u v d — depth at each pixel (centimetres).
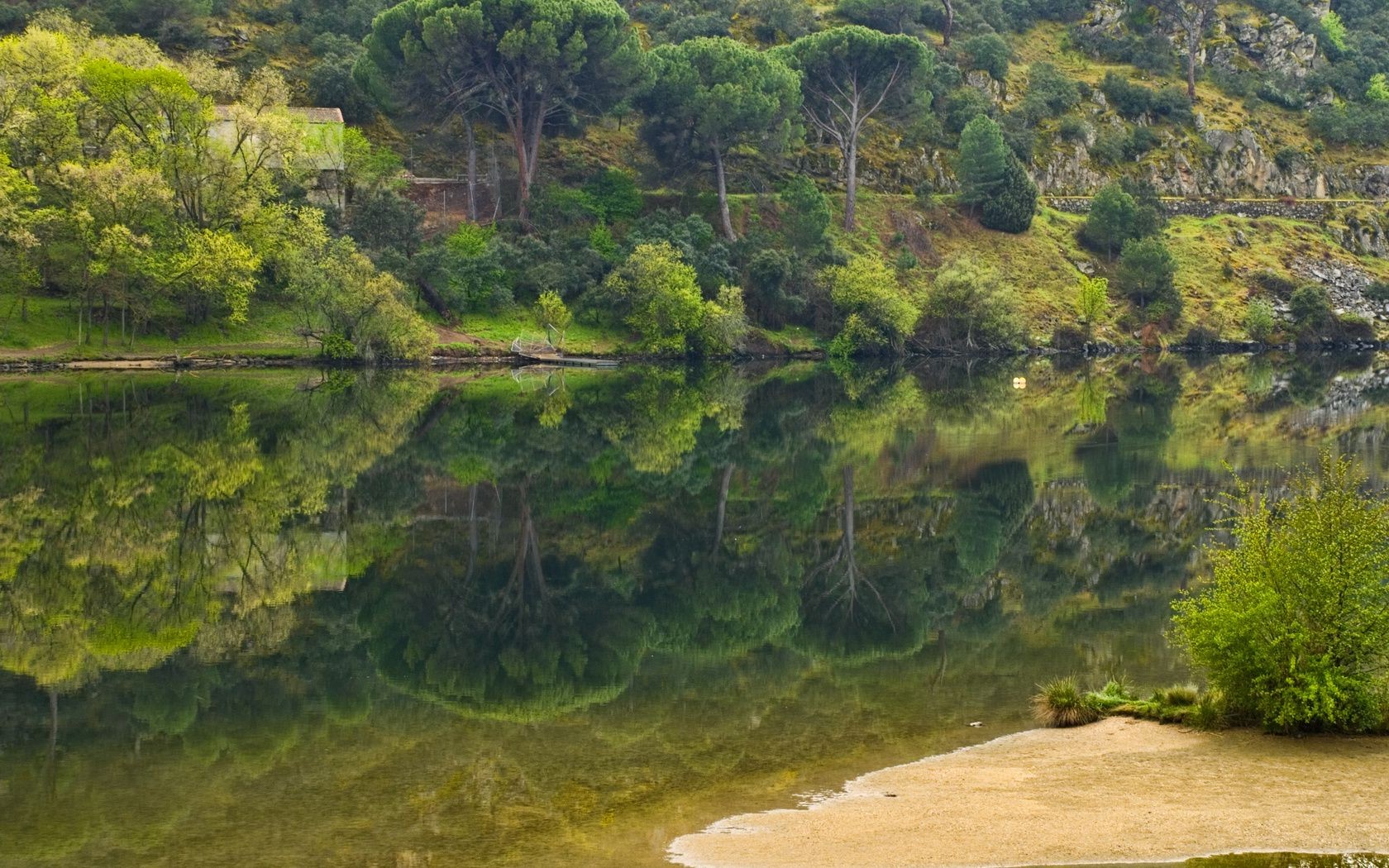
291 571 2567
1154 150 12456
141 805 1323
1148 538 2989
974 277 9225
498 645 2078
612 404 5859
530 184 8988
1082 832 1134
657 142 9581
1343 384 7144
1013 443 4625
